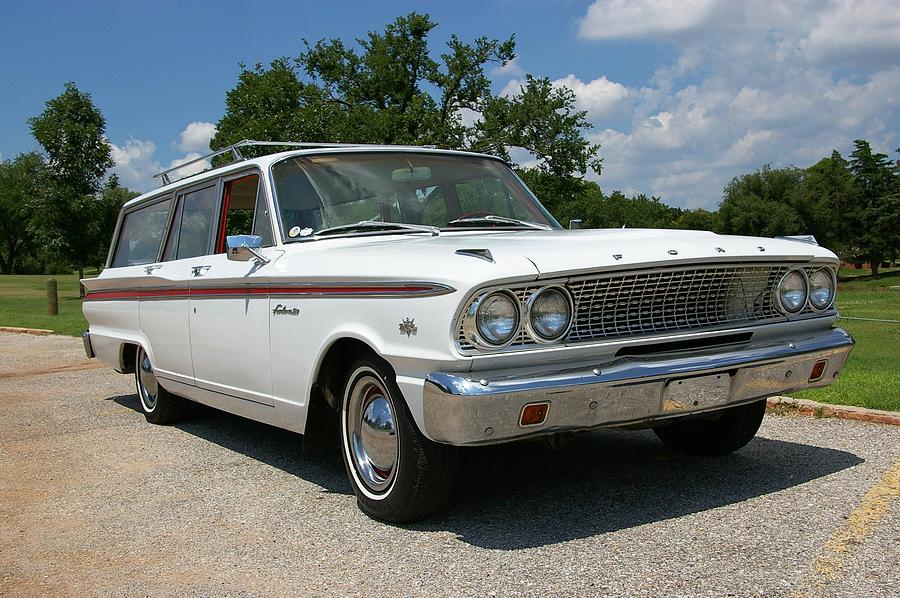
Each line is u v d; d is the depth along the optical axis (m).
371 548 3.57
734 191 81.19
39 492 4.73
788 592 2.94
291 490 4.56
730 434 4.71
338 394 4.22
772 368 3.88
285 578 3.30
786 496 4.04
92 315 7.29
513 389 3.20
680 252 3.60
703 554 3.32
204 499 4.46
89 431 6.43
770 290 4.03
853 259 79.88
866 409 5.67
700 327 3.75
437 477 3.64
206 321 5.19
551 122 30.55
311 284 4.12
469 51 33.75
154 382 6.49
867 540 3.41
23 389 8.74
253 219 4.89
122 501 4.48
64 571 3.50
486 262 3.29
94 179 32.69
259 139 27.67
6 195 91.00
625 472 4.60
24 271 104.50
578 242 3.66
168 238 6.03
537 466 4.79
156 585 3.30
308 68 35.69
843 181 77.56
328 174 4.83
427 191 5.00
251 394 4.78
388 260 3.68
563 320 3.39
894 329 16.83
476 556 3.40
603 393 3.38
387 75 34.28
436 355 3.30
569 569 3.22
